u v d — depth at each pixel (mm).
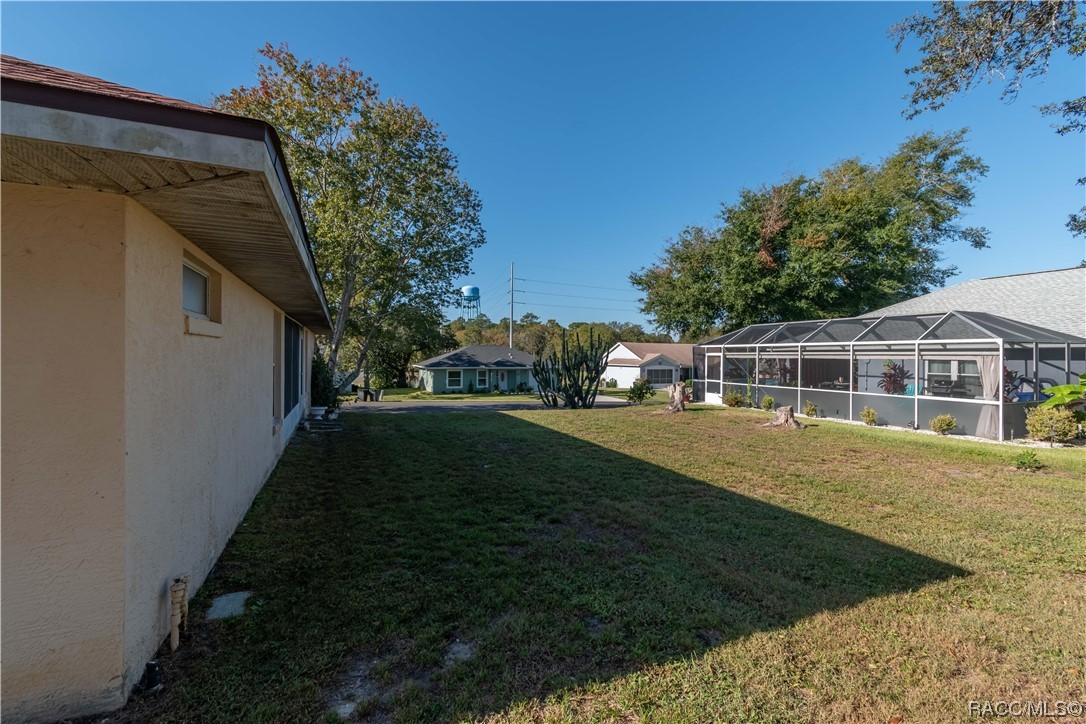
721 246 23781
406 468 6781
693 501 5312
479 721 1936
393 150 19484
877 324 13719
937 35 6699
